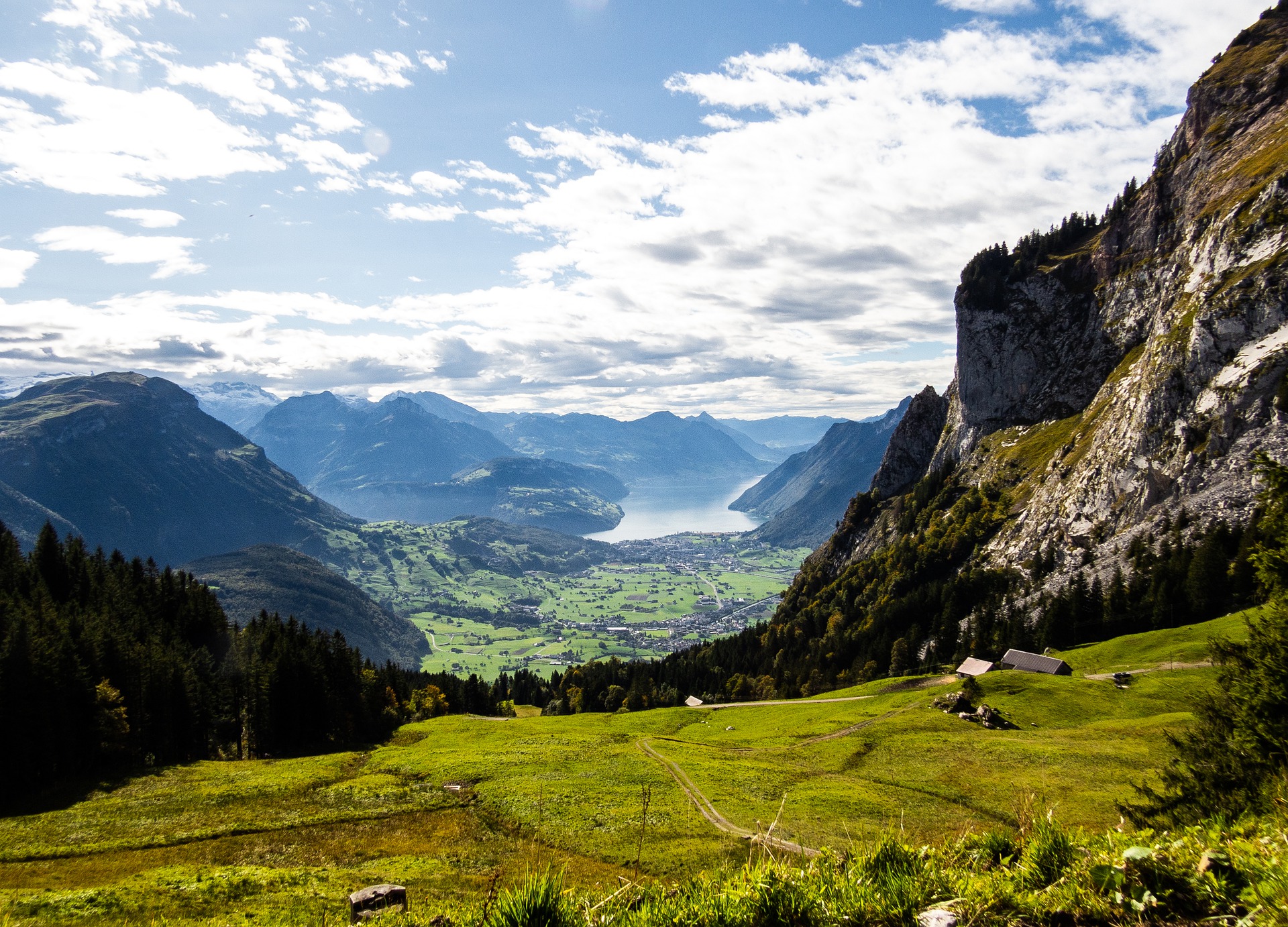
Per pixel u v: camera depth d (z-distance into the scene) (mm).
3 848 55875
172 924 34469
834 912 7676
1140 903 6652
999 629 148500
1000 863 8703
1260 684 16641
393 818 62719
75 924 35844
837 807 60062
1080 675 104500
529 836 56219
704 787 68438
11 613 102562
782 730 104375
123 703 96062
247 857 53062
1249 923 5926
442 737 114688
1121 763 66125
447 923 14820
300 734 111938
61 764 81875
